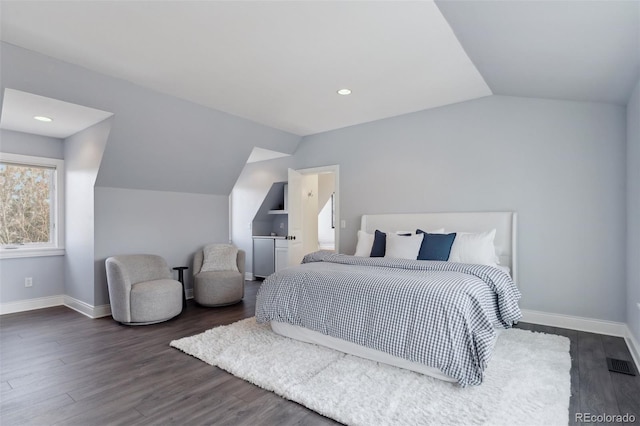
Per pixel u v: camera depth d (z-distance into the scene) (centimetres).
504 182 378
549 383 222
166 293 372
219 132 450
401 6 211
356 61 291
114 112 352
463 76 326
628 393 214
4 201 429
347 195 506
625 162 317
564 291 345
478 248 344
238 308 432
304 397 206
